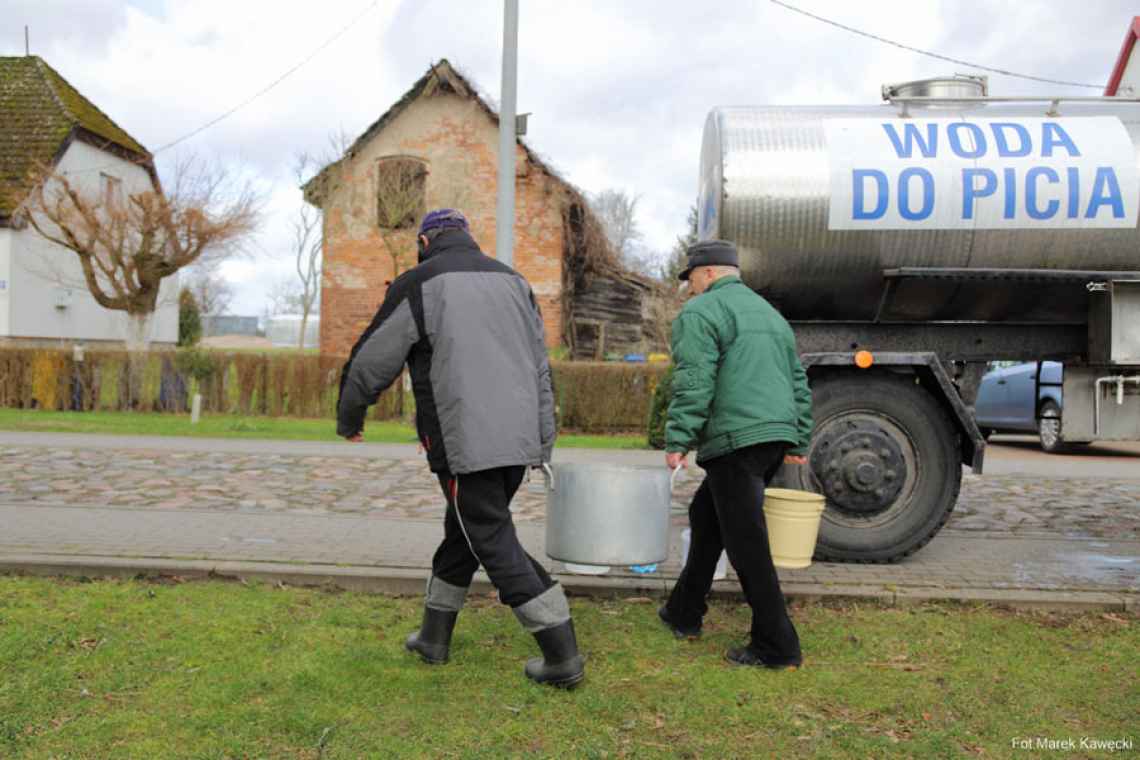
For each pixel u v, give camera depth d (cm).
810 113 593
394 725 328
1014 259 571
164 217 2188
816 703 356
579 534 452
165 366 1831
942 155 570
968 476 1019
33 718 324
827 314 611
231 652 394
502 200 1186
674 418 396
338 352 2288
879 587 502
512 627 437
